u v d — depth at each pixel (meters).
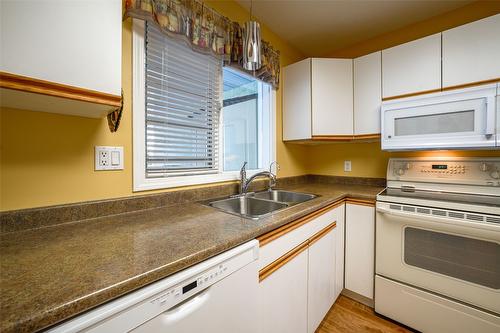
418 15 1.83
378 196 1.56
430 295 1.36
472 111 1.35
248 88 2.00
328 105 1.95
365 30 2.05
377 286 1.57
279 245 1.04
